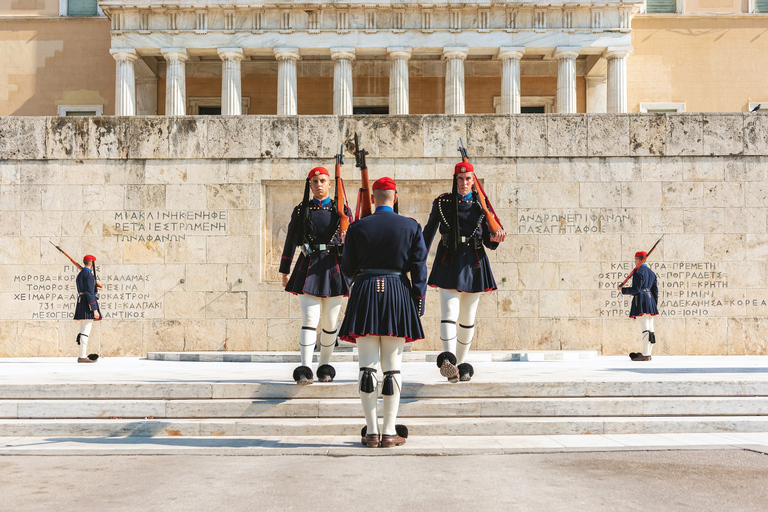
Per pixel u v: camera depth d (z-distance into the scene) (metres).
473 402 8.23
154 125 16.41
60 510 4.77
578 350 16.02
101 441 7.49
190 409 8.22
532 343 16.17
